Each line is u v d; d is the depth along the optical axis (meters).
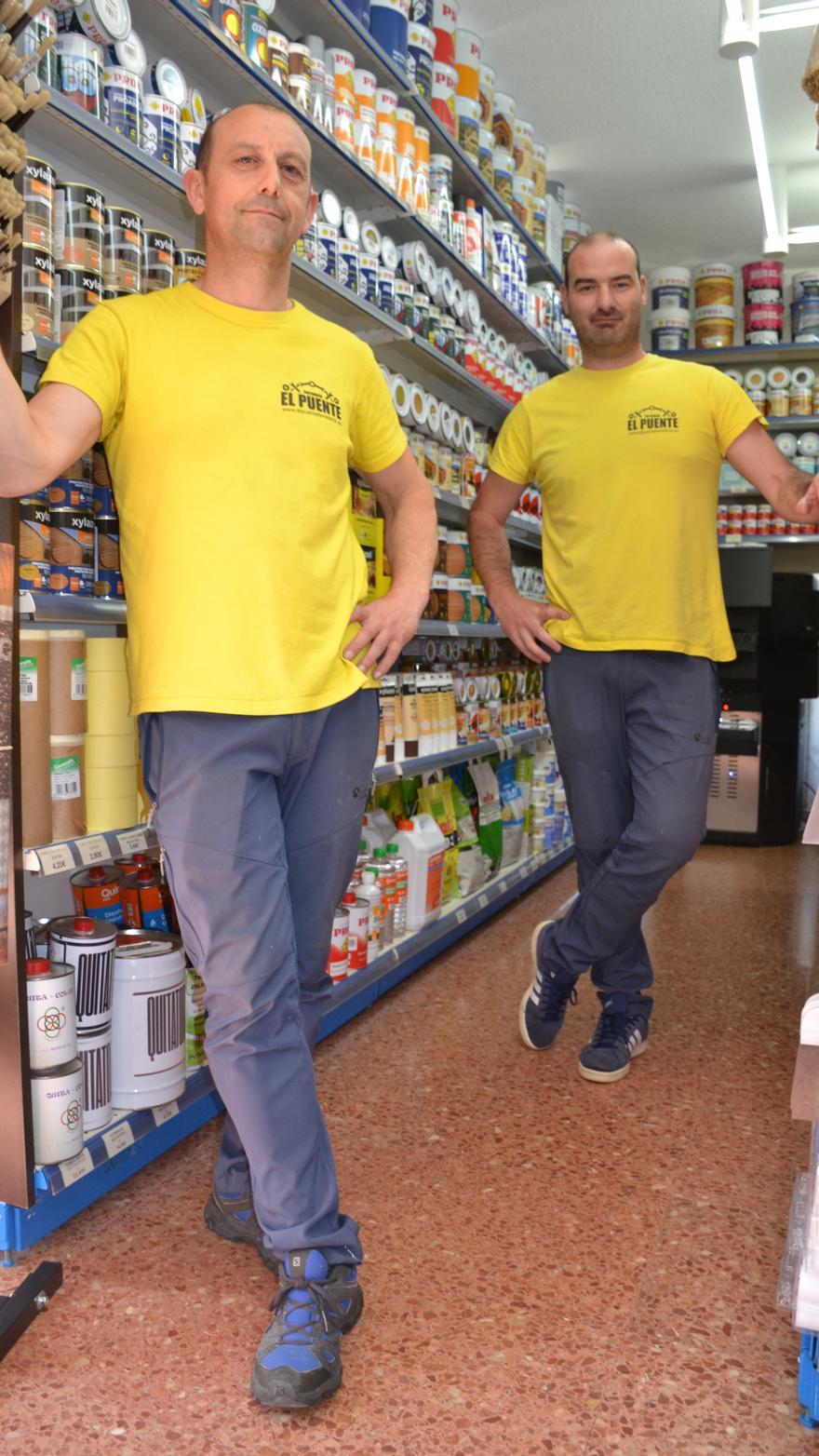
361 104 2.99
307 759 1.62
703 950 3.77
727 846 5.80
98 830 1.99
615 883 2.50
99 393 1.51
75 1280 1.77
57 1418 1.45
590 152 5.05
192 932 1.54
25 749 1.82
